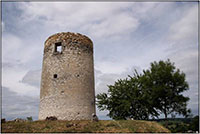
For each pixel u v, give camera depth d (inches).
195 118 635.5
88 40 762.2
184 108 681.0
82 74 689.6
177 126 639.1
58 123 531.2
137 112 799.7
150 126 554.3
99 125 521.3
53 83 667.4
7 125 482.9
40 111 671.8
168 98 695.1
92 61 759.1
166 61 762.2
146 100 754.8
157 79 727.7
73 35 724.7
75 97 648.4
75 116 627.2
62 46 706.8
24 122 537.0
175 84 698.2
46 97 664.4
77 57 700.0
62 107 630.5
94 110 698.8
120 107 804.0
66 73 670.5
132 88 826.2
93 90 718.5
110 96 860.6
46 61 720.3
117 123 554.6
